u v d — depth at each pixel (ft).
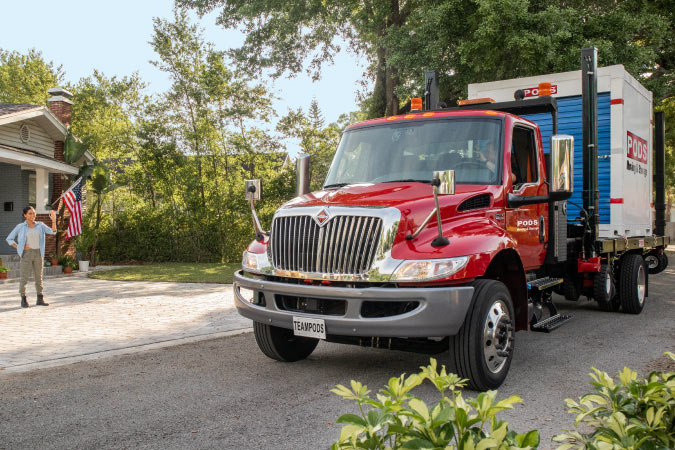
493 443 5.56
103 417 15.05
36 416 15.15
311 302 17.44
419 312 15.76
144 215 78.64
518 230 20.48
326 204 17.58
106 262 78.69
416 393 17.16
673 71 69.82
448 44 58.59
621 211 29.53
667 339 25.31
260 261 18.47
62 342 24.90
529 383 18.30
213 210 78.54
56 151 69.15
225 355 22.52
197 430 14.02
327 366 20.67
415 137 21.09
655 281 51.11
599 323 29.48
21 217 65.67
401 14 75.77
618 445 6.18
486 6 49.16
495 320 17.29
